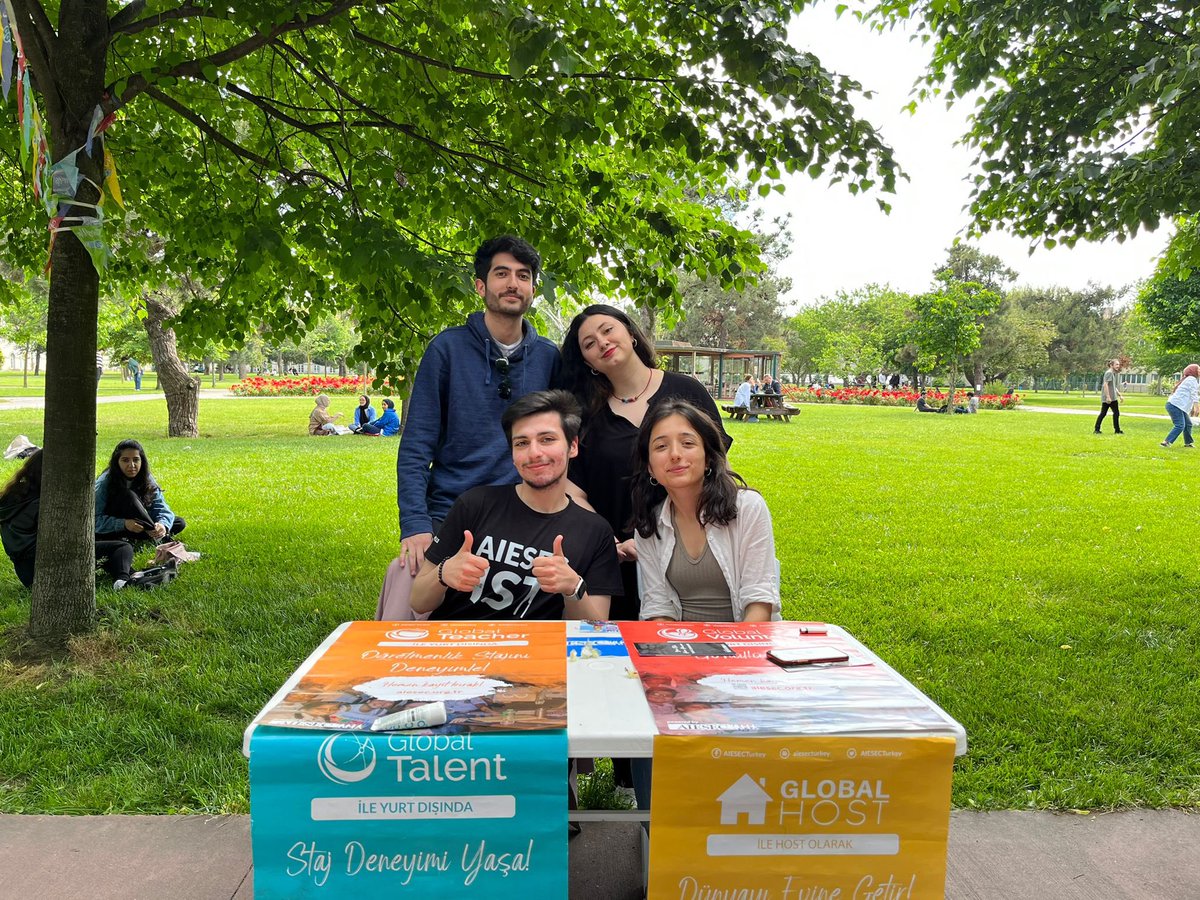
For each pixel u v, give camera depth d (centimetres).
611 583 253
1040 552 704
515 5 343
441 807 153
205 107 550
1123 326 6706
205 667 431
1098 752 347
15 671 419
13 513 536
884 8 618
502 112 498
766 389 3100
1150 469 1254
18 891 251
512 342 300
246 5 389
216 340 588
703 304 4906
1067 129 545
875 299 5341
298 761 151
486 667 192
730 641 215
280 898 155
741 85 398
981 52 571
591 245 531
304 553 684
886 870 158
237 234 512
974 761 338
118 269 609
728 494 249
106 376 8231
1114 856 276
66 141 410
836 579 617
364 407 1895
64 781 320
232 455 1370
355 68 491
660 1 409
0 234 646
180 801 306
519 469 245
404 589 269
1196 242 515
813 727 158
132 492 607
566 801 154
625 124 452
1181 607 551
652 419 249
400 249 418
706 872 157
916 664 445
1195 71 380
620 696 174
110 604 518
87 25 409
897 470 1227
